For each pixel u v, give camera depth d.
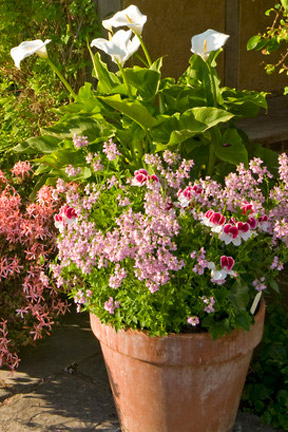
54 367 3.74
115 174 3.48
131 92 3.82
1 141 4.82
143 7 5.73
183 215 2.81
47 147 3.92
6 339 3.54
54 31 5.25
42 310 3.70
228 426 3.06
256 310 3.00
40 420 3.29
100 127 3.79
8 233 3.53
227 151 3.70
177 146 3.70
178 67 6.20
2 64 5.29
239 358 2.88
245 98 3.82
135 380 2.89
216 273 2.72
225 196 2.94
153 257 2.69
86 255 2.89
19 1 5.20
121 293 2.81
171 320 2.81
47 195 3.66
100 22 5.17
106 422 3.28
